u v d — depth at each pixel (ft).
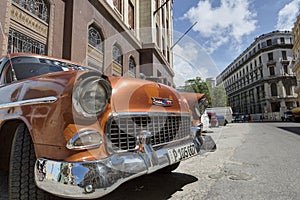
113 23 30.96
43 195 5.16
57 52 22.04
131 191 7.98
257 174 10.00
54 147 4.57
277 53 143.33
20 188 5.15
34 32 19.58
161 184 8.77
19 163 5.26
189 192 7.85
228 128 44.06
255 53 157.89
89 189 4.22
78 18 23.76
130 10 39.91
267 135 27.91
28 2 19.26
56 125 4.58
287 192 7.66
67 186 4.27
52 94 4.82
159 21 47.85
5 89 6.59
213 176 9.82
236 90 199.41
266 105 144.87
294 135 27.09
